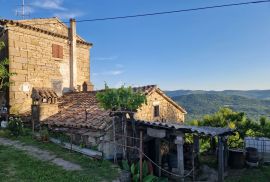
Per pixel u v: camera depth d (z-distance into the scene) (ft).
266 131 63.77
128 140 43.37
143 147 46.03
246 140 55.26
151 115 55.36
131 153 43.09
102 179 30.78
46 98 51.72
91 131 42.57
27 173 30.71
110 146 41.42
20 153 38.24
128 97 40.47
